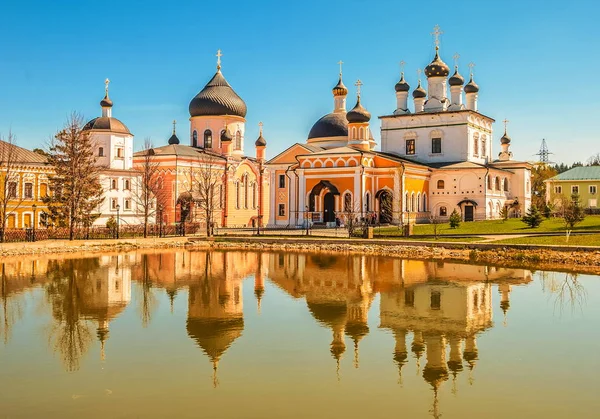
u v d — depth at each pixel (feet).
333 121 283.79
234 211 305.53
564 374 55.31
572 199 287.07
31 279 114.11
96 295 96.84
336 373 55.62
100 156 266.57
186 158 280.10
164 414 45.98
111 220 214.07
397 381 53.52
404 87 279.69
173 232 211.00
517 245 142.72
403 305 87.97
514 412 46.47
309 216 238.07
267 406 47.52
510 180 284.41
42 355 61.87
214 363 58.70
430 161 272.10
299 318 79.46
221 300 92.43
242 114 323.57
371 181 237.25
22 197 217.36
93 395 50.03
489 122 293.43
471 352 62.80
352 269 127.75
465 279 112.16
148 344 66.13
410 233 182.39
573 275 116.06
